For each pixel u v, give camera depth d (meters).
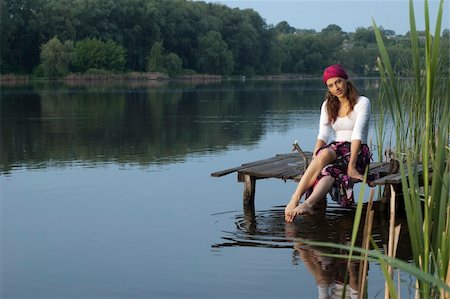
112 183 7.08
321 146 5.56
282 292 3.72
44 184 7.03
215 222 5.41
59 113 17.61
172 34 75.62
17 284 3.89
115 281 3.93
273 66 83.56
